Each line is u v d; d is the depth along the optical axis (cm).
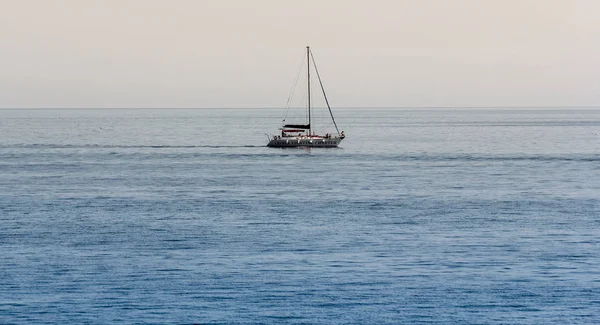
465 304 5491
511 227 7988
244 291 5756
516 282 5950
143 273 6197
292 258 6650
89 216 8725
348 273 6191
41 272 6225
